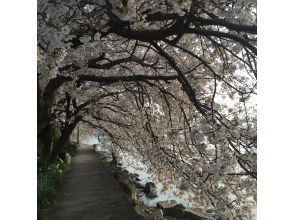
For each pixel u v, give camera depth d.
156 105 7.95
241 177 5.05
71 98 9.34
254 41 4.21
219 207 5.08
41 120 5.40
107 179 11.66
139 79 5.61
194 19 3.99
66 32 2.92
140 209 9.17
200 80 6.50
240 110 5.04
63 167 13.77
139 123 8.55
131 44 7.80
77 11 3.32
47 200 7.71
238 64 5.61
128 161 13.53
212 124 4.24
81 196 8.81
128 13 3.54
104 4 3.62
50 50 3.24
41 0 2.94
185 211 9.36
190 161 5.63
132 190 9.50
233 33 4.08
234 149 4.24
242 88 5.34
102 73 7.36
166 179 8.36
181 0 3.63
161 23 5.13
